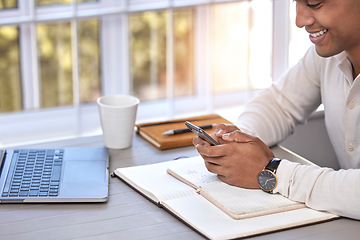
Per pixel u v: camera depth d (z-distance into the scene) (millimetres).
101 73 2881
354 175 1229
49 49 2773
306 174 1268
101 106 1570
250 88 2783
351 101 1520
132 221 1202
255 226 1154
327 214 1219
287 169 1286
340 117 1606
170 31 2857
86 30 2783
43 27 2723
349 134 1558
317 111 2180
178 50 2951
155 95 3029
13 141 2809
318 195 1234
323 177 1250
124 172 1414
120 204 1281
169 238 1130
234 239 1114
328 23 1329
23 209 1248
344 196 1207
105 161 1487
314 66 1702
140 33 2889
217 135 1408
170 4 2828
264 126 1658
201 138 1430
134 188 1351
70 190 1314
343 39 1367
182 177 1364
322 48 1380
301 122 1770
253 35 2738
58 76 2840
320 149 2227
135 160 1528
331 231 1162
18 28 2684
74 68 2795
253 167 1314
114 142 1593
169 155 1564
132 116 1583
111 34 2834
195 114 3020
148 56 2943
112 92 2932
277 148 1640
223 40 2934
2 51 2691
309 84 1724
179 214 1201
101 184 1354
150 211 1248
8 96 2775
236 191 1291
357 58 1485
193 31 2949
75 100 2854
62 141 1661
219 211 1220
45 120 2867
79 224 1188
